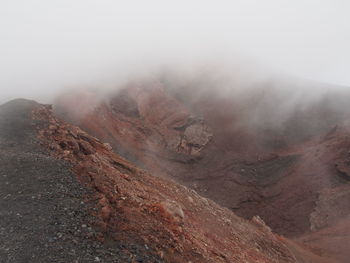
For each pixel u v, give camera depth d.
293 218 32.66
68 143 12.36
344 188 32.53
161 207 10.21
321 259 22.11
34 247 6.80
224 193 37.31
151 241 8.10
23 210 7.96
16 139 11.54
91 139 15.57
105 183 10.04
